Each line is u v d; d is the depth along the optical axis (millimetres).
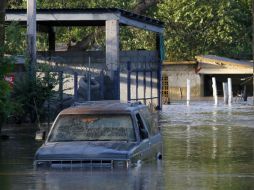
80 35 73062
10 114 37750
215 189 18375
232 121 46969
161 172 21500
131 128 22500
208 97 93375
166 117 51438
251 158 26281
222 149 29656
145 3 70125
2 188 18688
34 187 18688
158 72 61062
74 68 53281
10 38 40219
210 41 87250
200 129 40500
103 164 21234
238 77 99812
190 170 22375
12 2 66625
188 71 95625
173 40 85625
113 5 68562
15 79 42281
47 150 21656
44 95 41625
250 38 89500
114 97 48438
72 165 21344
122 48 81500
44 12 49781
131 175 20547
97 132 22484
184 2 82625
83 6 69062
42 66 42531
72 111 23094
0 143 32094
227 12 83750
